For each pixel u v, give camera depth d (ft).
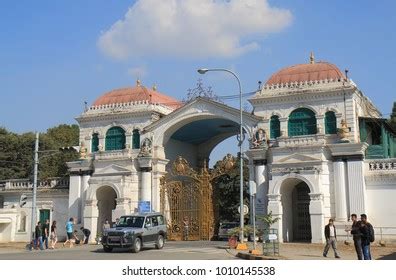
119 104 142.61
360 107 128.06
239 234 99.60
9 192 151.23
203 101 130.82
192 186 133.18
